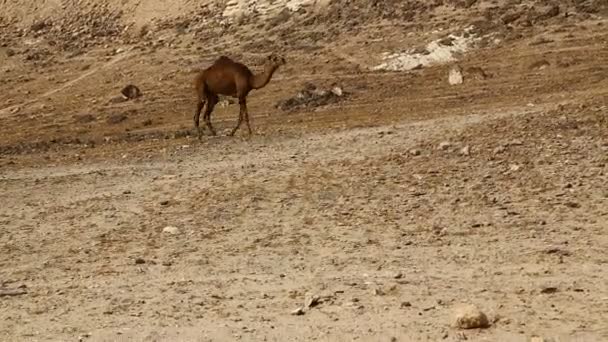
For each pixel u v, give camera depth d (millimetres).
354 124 67312
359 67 93500
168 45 112312
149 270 28328
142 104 92562
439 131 51594
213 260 29125
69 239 34062
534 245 28312
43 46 120625
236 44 107562
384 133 55250
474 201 34312
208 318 22625
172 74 100938
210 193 39781
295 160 47531
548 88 76750
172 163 52656
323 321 21797
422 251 28562
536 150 41469
